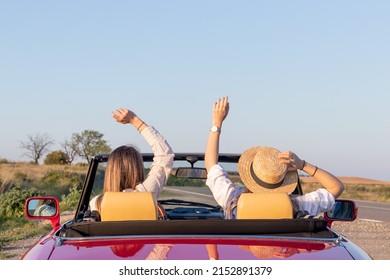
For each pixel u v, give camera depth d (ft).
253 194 12.96
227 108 15.08
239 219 12.51
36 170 136.26
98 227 12.35
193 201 20.63
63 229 13.28
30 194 60.18
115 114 15.52
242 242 12.14
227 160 20.12
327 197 14.39
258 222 12.50
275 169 14.06
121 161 14.07
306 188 110.73
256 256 11.33
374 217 67.41
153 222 12.35
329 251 11.94
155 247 11.72
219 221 12.46
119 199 12.62
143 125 15.48
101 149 225.15
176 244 11.89
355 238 45.01
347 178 354.74
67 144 226.38
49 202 17.92
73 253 11.58
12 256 34.86
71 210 66.85
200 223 12.39
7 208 57.57
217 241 12.12
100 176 18.83
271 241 12.34
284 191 14.42
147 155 18.98
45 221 54.60
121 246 11.85
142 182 14.43
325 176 14.34
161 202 20.70
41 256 11.58
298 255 11.57
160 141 15.33
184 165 20.53
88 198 19.26
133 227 12.35
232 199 14.49
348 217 17.19
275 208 12.86
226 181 14.78
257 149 14.73
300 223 12.66
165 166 15.17
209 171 14.89
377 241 43.39
